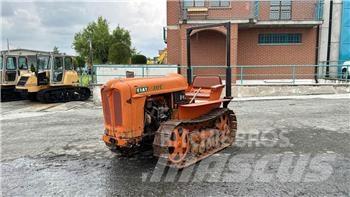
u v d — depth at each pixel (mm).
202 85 6727
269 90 15031
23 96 16312
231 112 6863
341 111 10555
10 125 9664
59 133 8328
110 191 4555
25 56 17047
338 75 17875
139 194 4418
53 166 5711
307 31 18766
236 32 17109
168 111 5758
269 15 18828
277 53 18922
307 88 15062
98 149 6711
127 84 5113
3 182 5008
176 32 18812
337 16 19500
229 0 17812
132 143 5184
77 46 43531
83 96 16969
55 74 15797
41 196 4465
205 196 4309
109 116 5305
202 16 17484
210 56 18375
